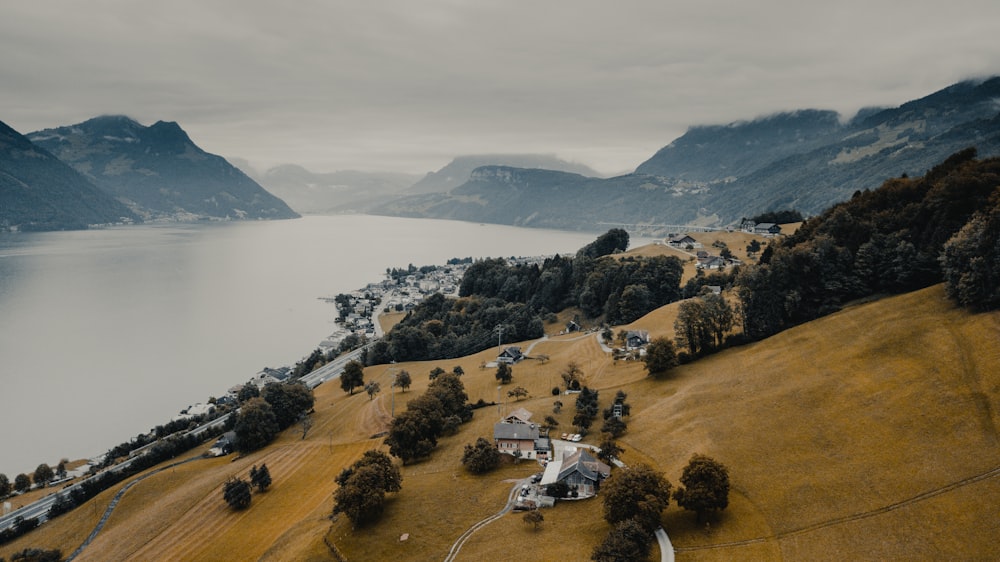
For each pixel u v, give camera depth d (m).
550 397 159.38
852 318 135.38
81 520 141.50
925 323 118.88
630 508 88.00
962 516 76.06
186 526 125.12
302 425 183.25
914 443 90.94
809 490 89.06
